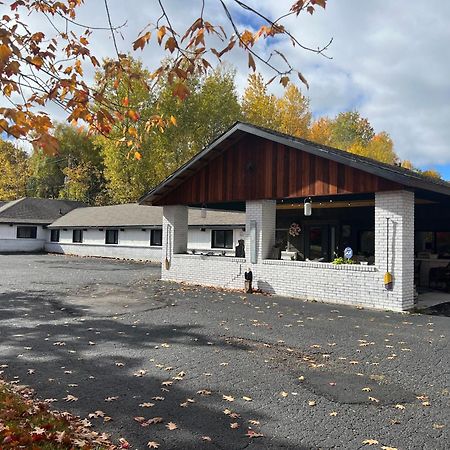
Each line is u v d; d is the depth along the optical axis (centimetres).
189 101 4078
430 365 664
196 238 2709
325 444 414
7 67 284
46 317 1031
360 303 1201
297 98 4609
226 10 319
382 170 1122
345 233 2041
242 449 404
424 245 1825
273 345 782
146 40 329
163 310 1130
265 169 1447
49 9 364
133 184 4216
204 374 620
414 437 428
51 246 3841
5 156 5362
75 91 356
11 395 507
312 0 304
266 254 1466
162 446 408
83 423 452
